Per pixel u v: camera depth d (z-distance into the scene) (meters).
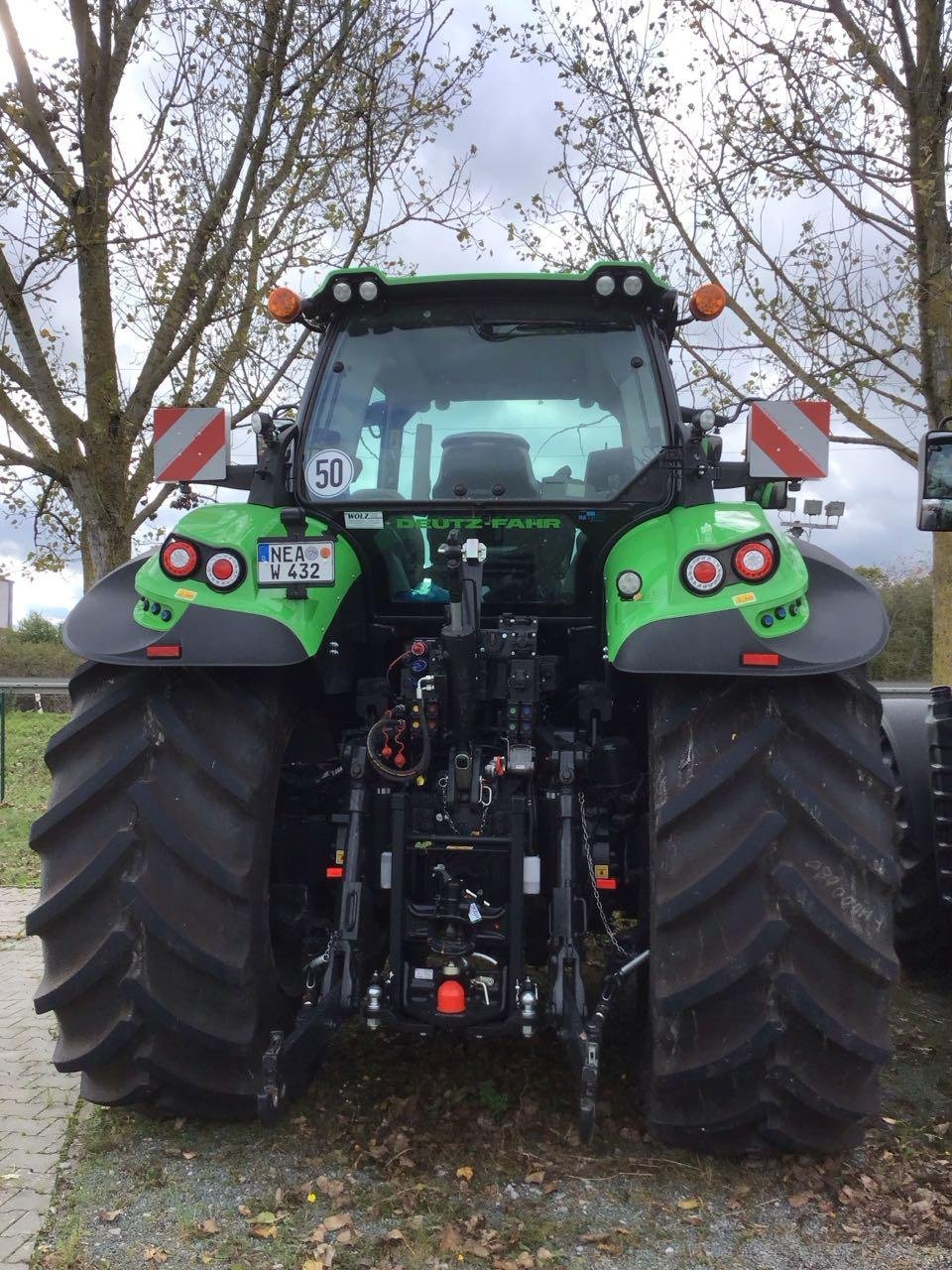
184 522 2.87
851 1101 2.59
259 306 8.97
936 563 8.48
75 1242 2.48
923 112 7.23
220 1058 2.76
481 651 2.88
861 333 8.38
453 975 2.68
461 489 3.13
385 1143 2.90
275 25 8.54
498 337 3.24
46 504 9.35
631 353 3.19
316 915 3.15
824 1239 2.48
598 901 2.90
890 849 2.57
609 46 8.78
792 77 7.75
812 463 2.93
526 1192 2.67
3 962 4.91
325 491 3.15
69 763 2.81
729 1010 2.54
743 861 2.49
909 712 4.45
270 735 2.81
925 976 4.46
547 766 2.93
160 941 2.63
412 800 2.90
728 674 2.48
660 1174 2.74
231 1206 2.63
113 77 8.12
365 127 9.31
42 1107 3.27
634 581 2.70
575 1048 2.56
